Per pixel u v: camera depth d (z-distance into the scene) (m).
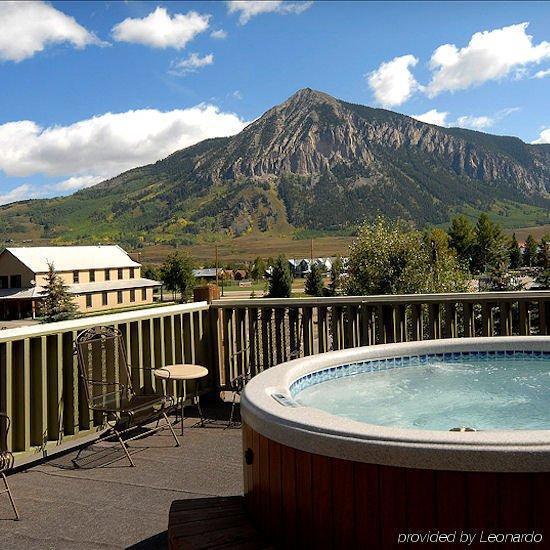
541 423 3.59
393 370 4.47
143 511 3.15
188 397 5.23
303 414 2.32
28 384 3.88
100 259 55.16
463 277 17.95
